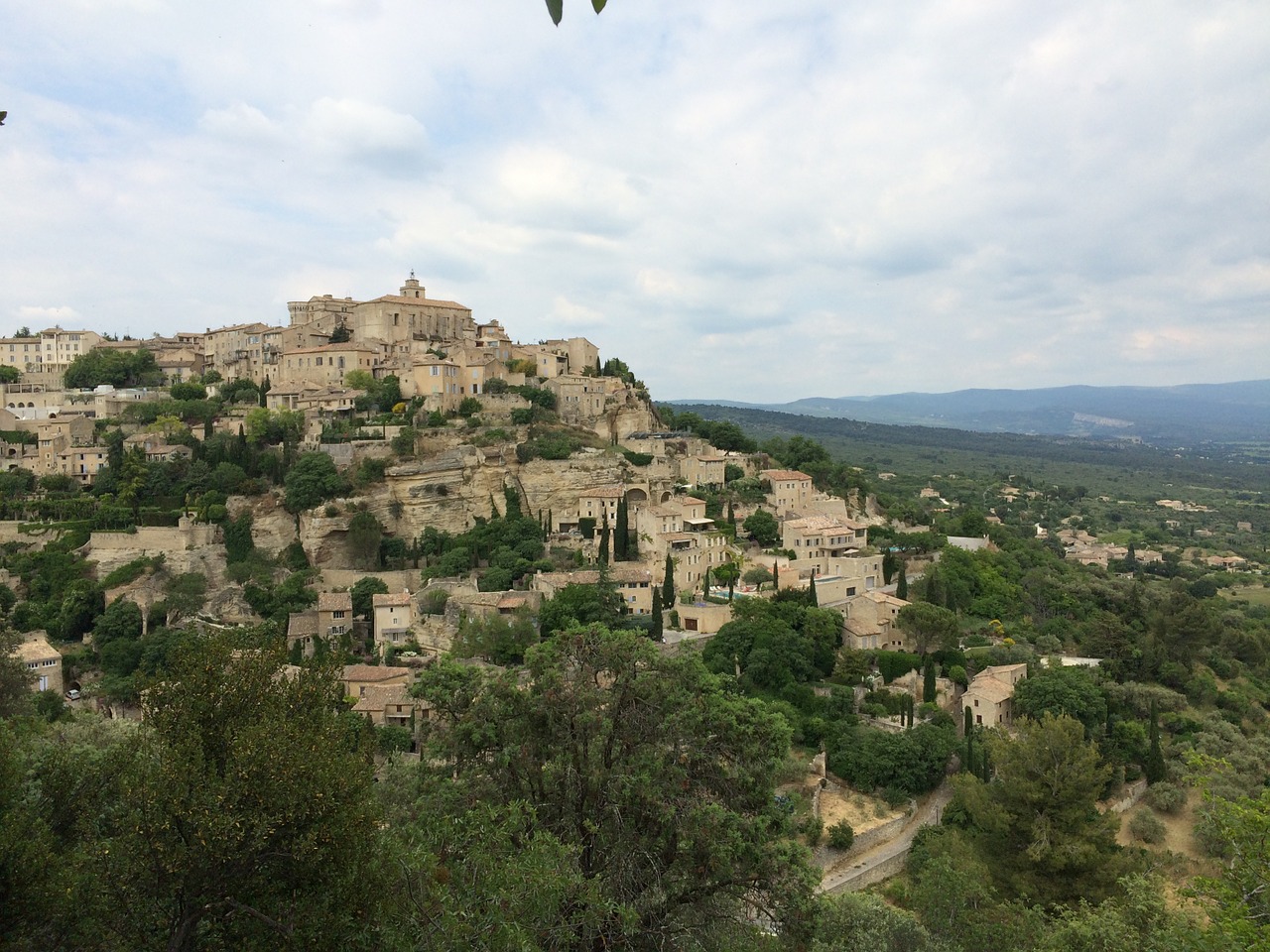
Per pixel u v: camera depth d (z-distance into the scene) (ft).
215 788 102.89
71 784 137.39
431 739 147.95
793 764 292.81
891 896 246.06
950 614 388.57
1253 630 528.63
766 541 495.82
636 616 390.83
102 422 583.17
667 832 127.85
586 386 625.00
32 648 377.09
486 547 472.85
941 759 306.76
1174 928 135.74
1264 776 310.65
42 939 104.88
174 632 397.19
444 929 96.58
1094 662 406.00
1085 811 220.84
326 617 418.72
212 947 104.32
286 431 547.49
